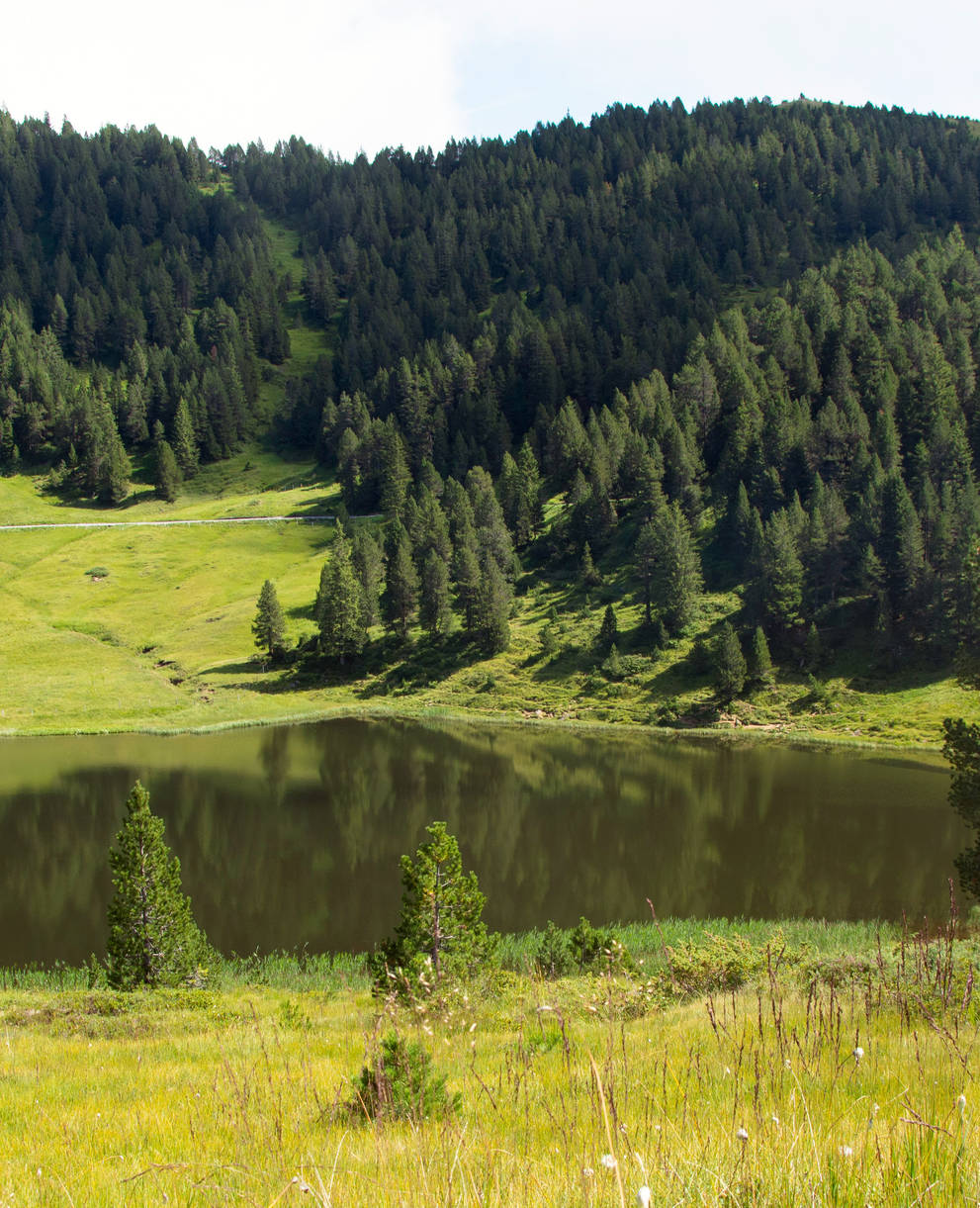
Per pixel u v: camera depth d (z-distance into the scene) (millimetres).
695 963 17188
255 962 32094
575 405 173125
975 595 37469
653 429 138375
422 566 125625
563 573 126312
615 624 105250
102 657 111438
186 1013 19000
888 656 89312
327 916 38219
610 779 66062
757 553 99812
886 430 115250
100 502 183500
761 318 182000
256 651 115000
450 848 18828
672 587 102625
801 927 33156
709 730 84062
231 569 145750
